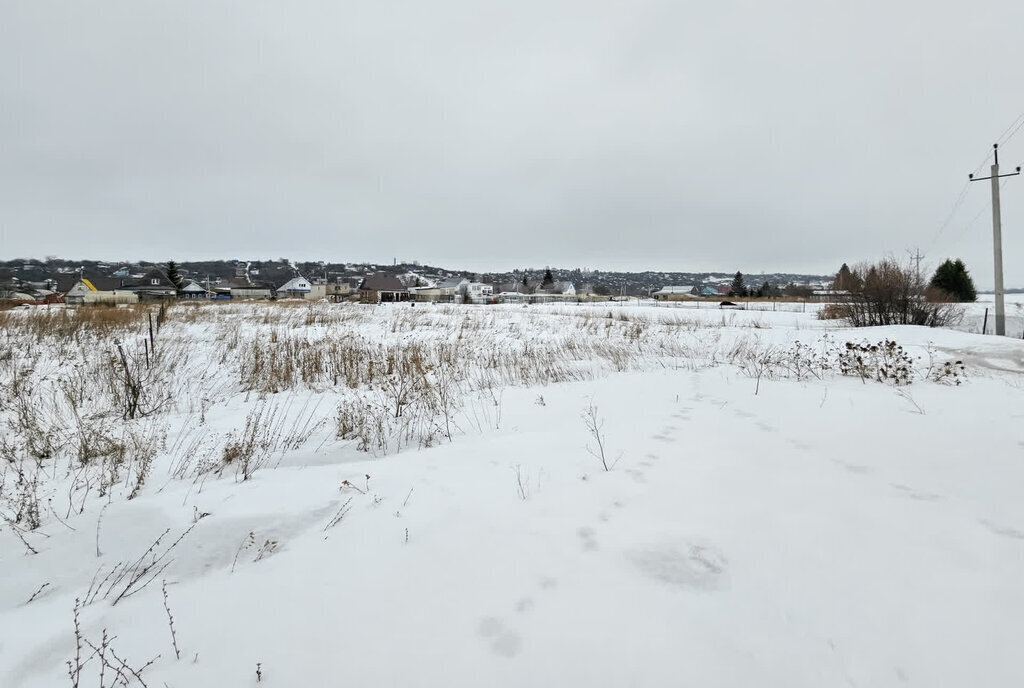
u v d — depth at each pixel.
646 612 2.12
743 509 3.02
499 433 5.07
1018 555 2.45
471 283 84.62
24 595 2.33
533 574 2.43
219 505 3.20
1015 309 23.50
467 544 2.74
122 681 1.82
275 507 3.19
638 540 2.70
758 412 5.34
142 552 2.69
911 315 17.48
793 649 1.88
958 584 2.24
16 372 7.68
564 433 4.84
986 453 3.84
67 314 14.26
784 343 13.33
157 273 72.44
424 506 3.24
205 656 1.95
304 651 1.96
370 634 2.05
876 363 8.19
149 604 2.28
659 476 3.59
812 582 2.28
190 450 4.49
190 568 2.58
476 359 10.35
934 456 3.82
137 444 4.44
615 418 5.35
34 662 1.91
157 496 3.35
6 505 3.25
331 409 6.32
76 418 5.70
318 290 84.19
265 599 2.30
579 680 1.78
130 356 8.81
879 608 2.09
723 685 1.73
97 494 3.46
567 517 3.01
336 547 2.76
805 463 3.76
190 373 8.52
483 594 2.29
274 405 6.60
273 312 21.44
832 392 6.37
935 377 7.66
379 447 4.82
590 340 13.83
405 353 10.30
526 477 3.69
